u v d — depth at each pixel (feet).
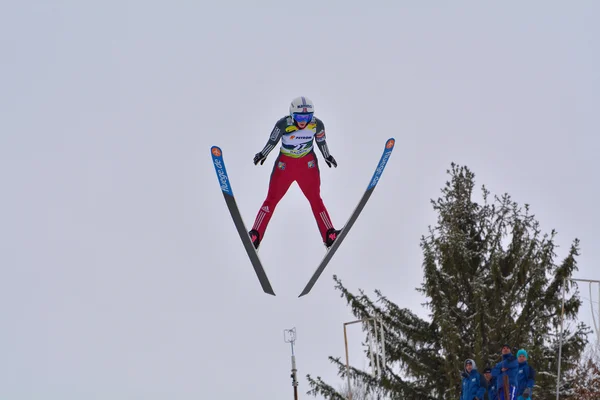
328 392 176.04
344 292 178.50
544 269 170.40
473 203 187.52
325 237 74.28
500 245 181.88
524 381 77.92
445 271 178.50
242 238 70.44
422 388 170.60
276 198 73.51
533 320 168.25
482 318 168.76
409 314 178.09
